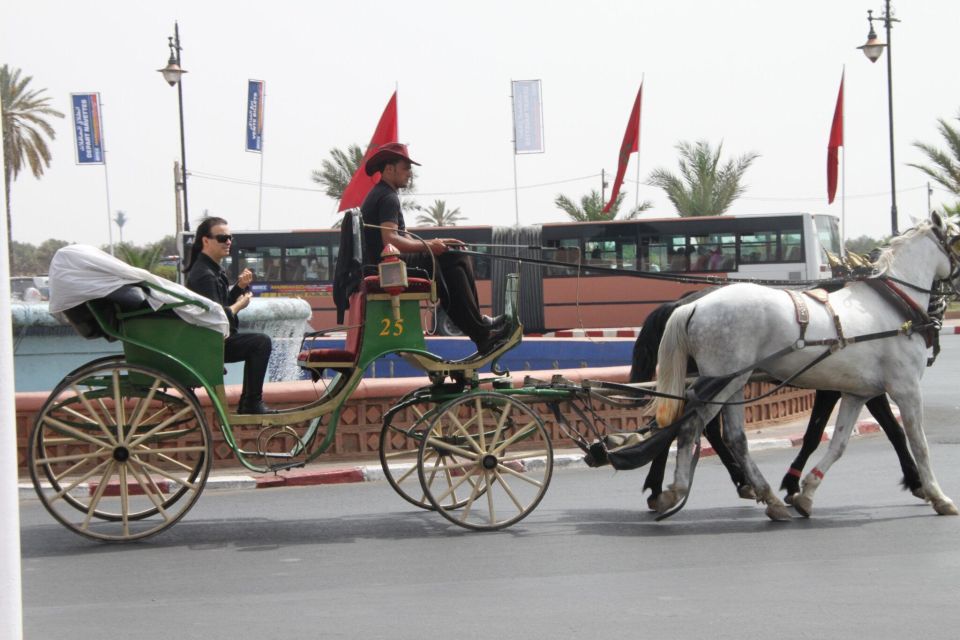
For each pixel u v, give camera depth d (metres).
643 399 9.14
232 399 11.33
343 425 11.75
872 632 5.56
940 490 9.22
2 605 2.99
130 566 7.44
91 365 8.14
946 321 40.34
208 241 8.82
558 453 12.30
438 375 8.95
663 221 33.81
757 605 6.13
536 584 6.74
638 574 6.98
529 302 34.16
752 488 9.04
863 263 9.38
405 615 6.02
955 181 42.19
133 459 8.07
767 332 8.67
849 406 9.09
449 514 8.42
